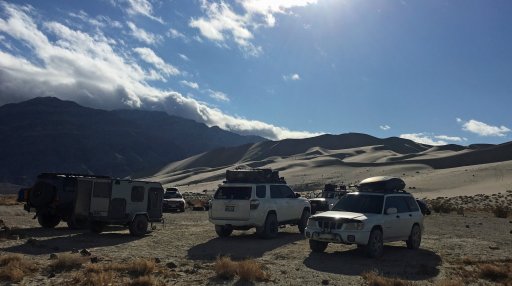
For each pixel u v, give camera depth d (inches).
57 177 762.8
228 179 714.8
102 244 581.0
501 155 6692.9
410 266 469.7
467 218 1232.2
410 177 4800.7
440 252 573.6
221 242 622.5
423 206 1273.4
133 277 376.5
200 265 438.3
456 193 3341.5
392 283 372.5
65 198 754.2
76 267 406.0
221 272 388.8
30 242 540.4
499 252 576.4
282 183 733.3
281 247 588.4
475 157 6766.7
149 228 799.1
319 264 469.4
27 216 971.3
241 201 657.0
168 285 358.0
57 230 741.9
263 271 414.9
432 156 7800.2
